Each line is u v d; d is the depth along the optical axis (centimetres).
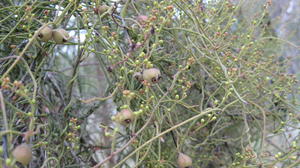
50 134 36
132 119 28
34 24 35
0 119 33
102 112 58
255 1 50
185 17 42
